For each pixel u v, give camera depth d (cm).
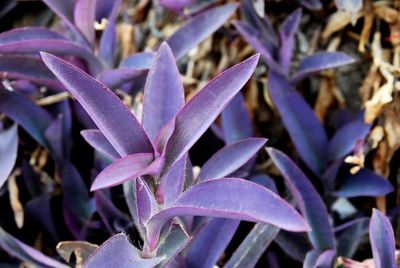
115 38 79
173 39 77
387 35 84
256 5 75
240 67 56
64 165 79
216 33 86
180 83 61
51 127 78
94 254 59
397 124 79
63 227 82
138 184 60
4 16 92
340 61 78
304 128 78
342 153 77
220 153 68
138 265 59
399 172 80
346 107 83
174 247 62
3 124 84
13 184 80
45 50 73
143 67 76
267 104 84
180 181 60
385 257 65
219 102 56
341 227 74
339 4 75
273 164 82
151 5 88
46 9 91
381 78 81
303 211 70
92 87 56
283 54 80
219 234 68
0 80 77
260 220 54
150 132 60
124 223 75
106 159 77
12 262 78
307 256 69
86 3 73
